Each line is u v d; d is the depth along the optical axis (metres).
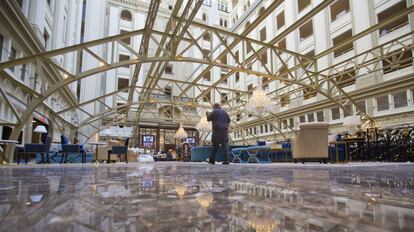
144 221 0.57
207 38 27.53
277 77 10.73
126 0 24.09
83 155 10.33
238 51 25.56
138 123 19.94
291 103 18.52
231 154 11.18
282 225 0.53
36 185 1.48
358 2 14.37
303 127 7.70
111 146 11.09
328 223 0.55
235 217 0.62
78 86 20.56
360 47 14.12
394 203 0.83
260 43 10.16
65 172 3.12
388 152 10.52
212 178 2.05
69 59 16.94
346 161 9.02
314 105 16.36
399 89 12.09
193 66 26.17
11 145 8.09
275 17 20.91
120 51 23.03
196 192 1.13
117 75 22.67
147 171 3.29
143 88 14.17
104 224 0.53
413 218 0.60
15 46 9.84
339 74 11.58
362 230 0.49
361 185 1.49
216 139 6.80
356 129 12.09
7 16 8.16
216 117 6.84
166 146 22.81
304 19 9.28
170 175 2.47
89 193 1.09
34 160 10.97
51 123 13.45
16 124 8.16
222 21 29.28
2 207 0.75
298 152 8.04
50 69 12.59
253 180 1.85
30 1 10.95
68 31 16.45
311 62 11.57
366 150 11.02
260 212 0.68
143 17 24.73
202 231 0.48
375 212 0.68
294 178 2.06
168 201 0.87
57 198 0.95
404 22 12.52
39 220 0.57
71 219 0.59
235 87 26.02
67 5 16.64
